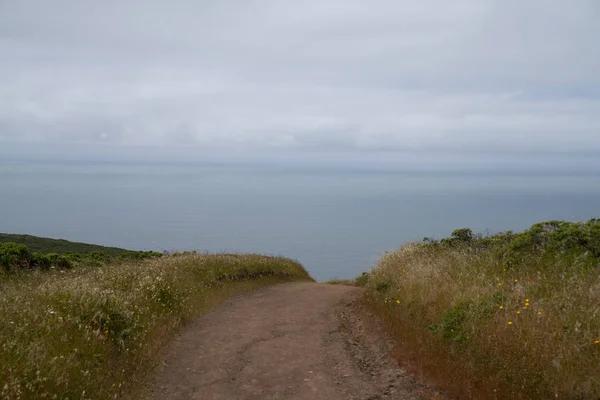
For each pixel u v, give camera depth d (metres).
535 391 5.93
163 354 8.91
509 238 14.55
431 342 8.27
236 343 10.08
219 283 17.00
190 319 12.01
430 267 12.07
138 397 6.82
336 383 7.71
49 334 6.95
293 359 9.00
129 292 10.80
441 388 7.05
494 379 6.43
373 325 10.94
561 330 6.75
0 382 5.34
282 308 14.52
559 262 10.33
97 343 7.43
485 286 9.75
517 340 6.79
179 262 17.08
